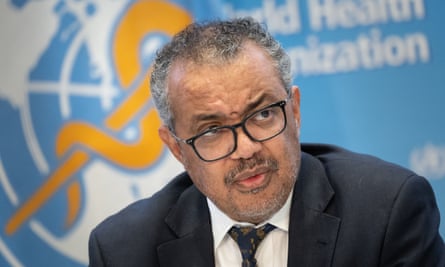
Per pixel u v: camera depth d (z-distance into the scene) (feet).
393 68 22.67
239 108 12.05
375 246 12.94
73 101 23.00
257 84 12.10
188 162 13.20
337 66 22.80
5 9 22.88
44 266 23.07
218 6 23.09
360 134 22.89
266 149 12.26
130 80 23.04
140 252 14.24
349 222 13.24
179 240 14.15
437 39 22.54
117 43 23.02
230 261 13.89
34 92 22.93
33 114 22.94
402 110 22.71
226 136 12.32
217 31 12.66
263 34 12.69
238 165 12.31
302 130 23.04
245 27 12.70
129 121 23.07
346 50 22.75
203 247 13.96
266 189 12.41
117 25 23.03
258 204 12.49
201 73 12.23
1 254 23.02
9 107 22.88
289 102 12.68
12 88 22.89
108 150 23.09
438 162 22.75
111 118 23.04
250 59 12.19
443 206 22.81
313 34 22.77
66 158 23.03
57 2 22.97
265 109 12.21
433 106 22.65
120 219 14.96
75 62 22.97
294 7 22.80
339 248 13.10
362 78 22.75
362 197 13.47
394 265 12.93
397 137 22.80
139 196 23.16
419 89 22.66
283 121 12.46
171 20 23.12
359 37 22.70
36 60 22.90
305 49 22.81
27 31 22.90
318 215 13.47
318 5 22.75
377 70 22.72
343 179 13.97
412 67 22.65
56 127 23.00
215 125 12.34
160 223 14.57
